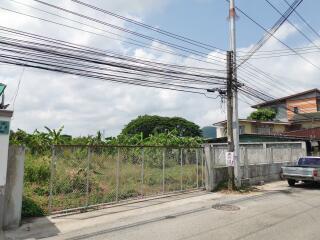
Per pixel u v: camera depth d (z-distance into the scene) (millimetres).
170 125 58531
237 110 17109
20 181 9633
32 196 12703
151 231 8875
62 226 9539
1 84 9492
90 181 14414
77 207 11664
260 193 15852
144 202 13172
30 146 19453
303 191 16625
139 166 15703
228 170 16594
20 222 9625
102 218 10500
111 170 15094
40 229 9234
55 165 13273
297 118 43531
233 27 16859
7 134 9148
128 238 8250
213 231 8766
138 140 27422
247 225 9391
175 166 16047
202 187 16500
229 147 16547
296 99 45594
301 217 10406
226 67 16469
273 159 22312
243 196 14844
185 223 9734
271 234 8391
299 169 18266
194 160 16562
